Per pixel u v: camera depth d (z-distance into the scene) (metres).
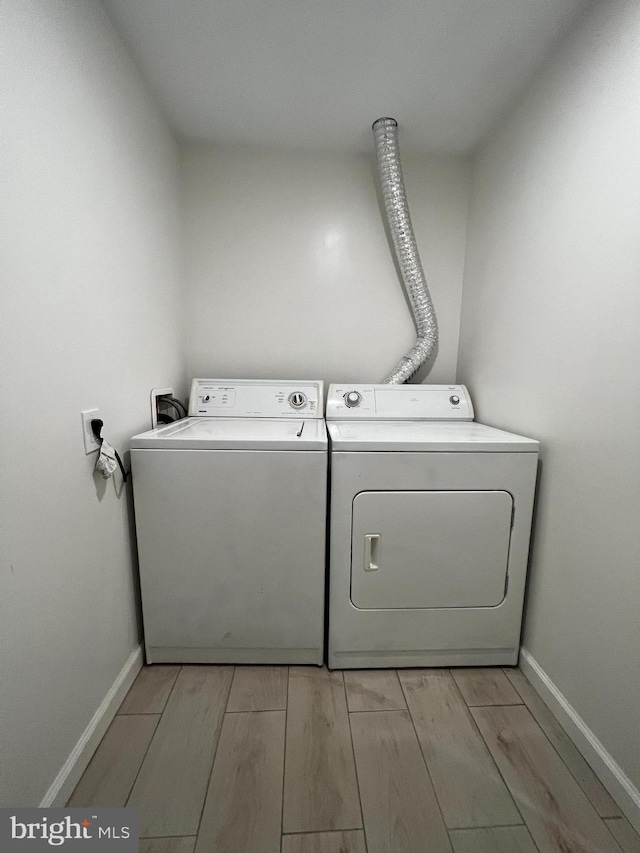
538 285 1.24
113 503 1.11
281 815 0.85
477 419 1.71
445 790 0.91
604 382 0.95
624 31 0.88
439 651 1.29
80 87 0.92
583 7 1.01
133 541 1.24
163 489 1.18
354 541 1.20
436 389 1.76
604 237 0.95
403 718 1.10
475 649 1.29
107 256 1.06
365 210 1.80
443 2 1.01
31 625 0.76
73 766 0.89
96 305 1.00
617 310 0.91
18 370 0.72
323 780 0.92
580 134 1.04
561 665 1.10
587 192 1.01
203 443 1.17
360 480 1.17
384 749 1.00
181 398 1.76
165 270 1.54
